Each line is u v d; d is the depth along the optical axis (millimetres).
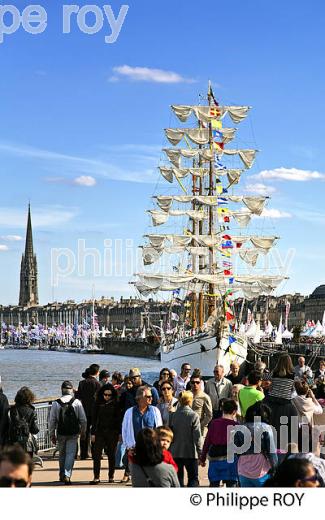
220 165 96188
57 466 28406
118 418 24578
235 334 86812
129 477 25562
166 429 16469
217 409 25484
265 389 23609
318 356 109625
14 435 22312
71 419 24516
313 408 20672
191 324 105938
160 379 29016
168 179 96875
